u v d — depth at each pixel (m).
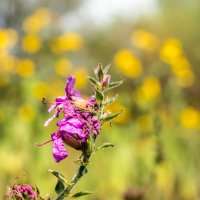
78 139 2.59
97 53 29.59
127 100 8.40
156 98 8.97
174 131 8.26
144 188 5.18
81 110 2.61
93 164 6.71
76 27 30.19
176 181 5.96
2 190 4.81
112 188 6.28
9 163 6.47
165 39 26.92
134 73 9.58
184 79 9.51
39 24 10.49
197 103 17.34
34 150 6.23
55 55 10.60
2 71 9.61
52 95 9.52
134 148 7.36
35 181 5.55
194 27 25.50
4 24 28.39
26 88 9.27
